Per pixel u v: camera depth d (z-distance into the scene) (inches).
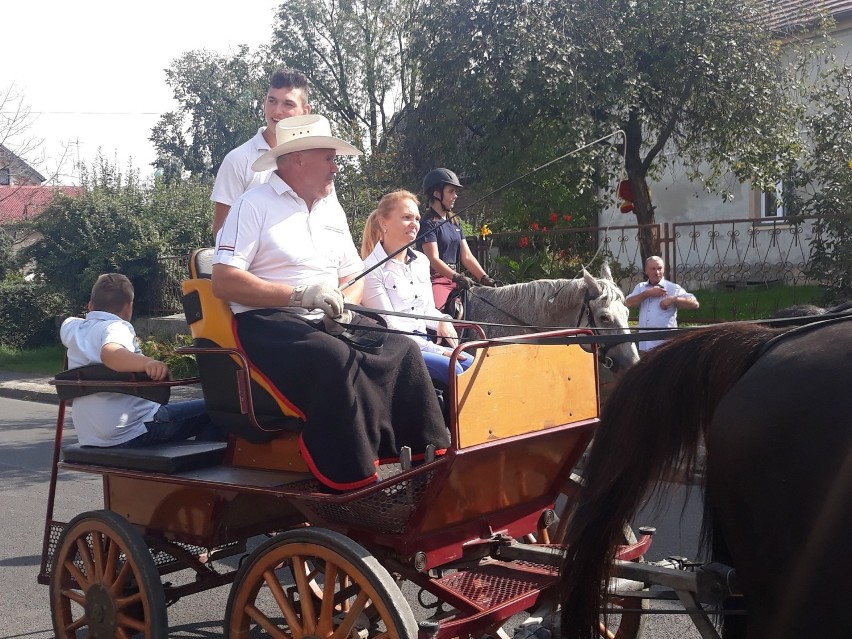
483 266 468.8
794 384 96.6
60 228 770.2
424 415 149.3
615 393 117.2
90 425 176.7
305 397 143.4
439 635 124.6
